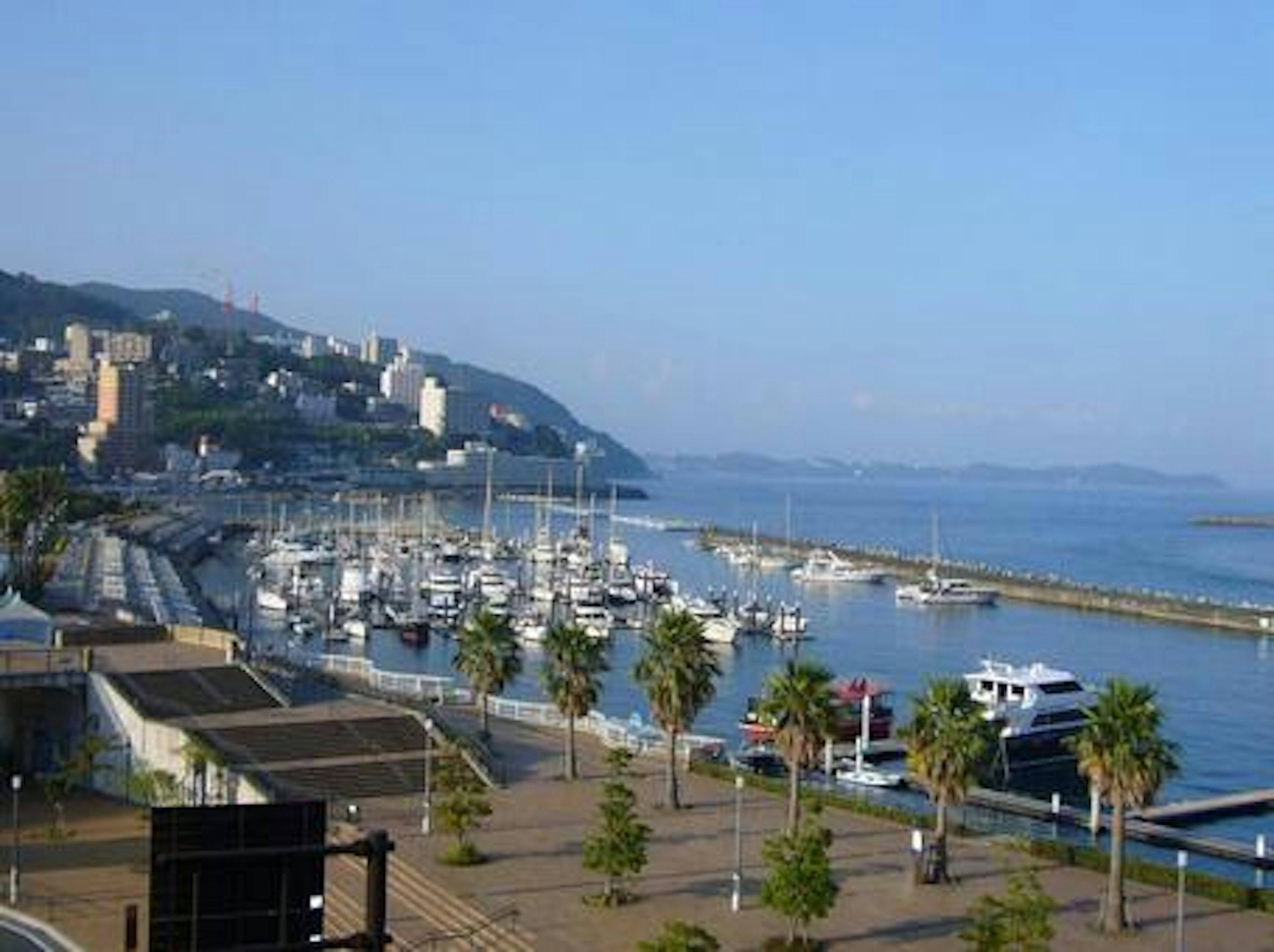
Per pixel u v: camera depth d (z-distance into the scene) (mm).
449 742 113688
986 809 122000
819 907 72875
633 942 75125
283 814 23688
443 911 80250
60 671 112125
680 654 104938
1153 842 113625
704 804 107875
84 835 95750
